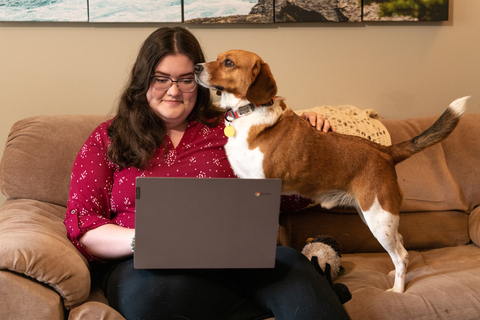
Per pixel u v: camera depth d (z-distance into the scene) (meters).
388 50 2.36
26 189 1.62
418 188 1.99
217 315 1.16
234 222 1.04
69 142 1.72
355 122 2.01
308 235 1.89
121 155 1.38
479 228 1.93
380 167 1.49
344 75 2.34
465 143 2.12
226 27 2.18
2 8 1.94
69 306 1.09
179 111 1.44
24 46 2.01
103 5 2.03
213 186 1.01
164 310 1.09
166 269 1.15
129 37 2.10
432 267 1.67
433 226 1.99
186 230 1.04
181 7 2.10
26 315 1.01
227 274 1.27
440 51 2.41
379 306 1.30
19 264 1.01
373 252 1.95
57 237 1.26
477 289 1.38
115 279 1.21
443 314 1.31
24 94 2.04
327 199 1.59
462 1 2.39
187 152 1.47
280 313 1.12
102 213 1.40
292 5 2.19
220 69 1.44
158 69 1.40
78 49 2.06
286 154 1.45
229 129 1.46
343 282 1.53
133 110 1.41
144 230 1.02
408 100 2.43
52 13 1.99
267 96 1.41
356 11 2.25
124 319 1.11
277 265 1.21
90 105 2.11
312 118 1.59
